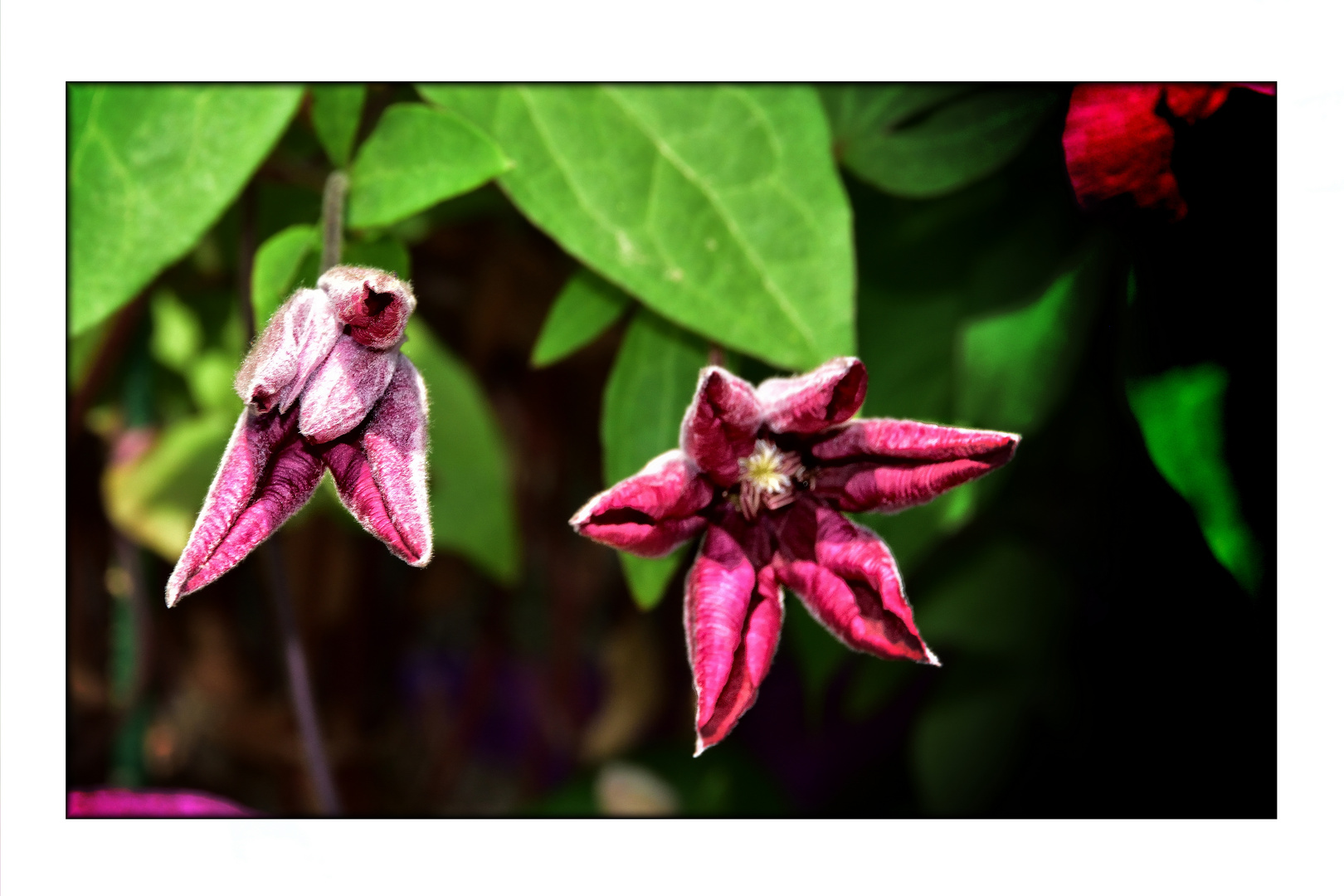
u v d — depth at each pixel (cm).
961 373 35
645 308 33
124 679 41
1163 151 30
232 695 46
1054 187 35
